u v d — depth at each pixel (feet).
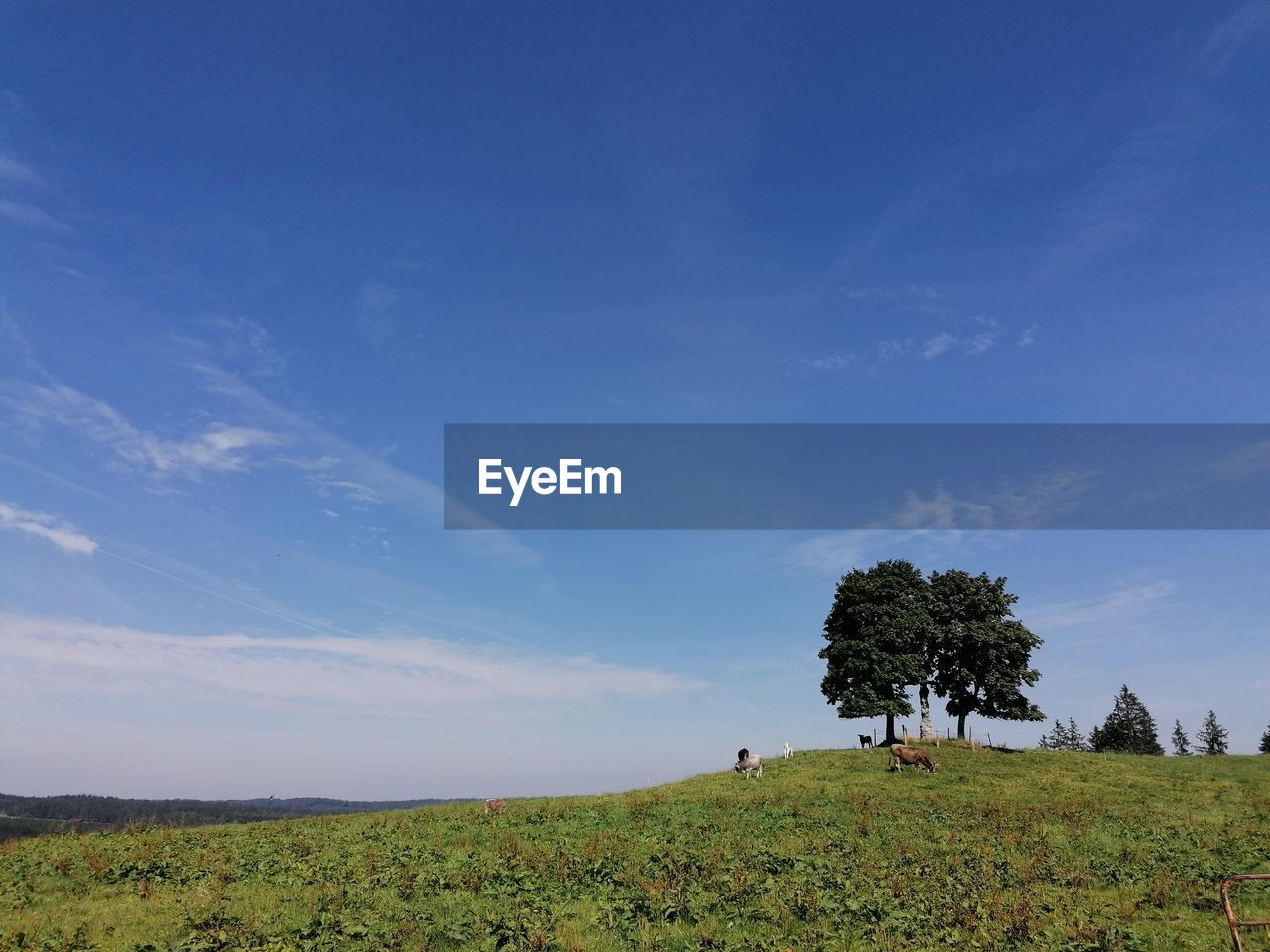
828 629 208.95
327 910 60.34
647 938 53.26
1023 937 52.21
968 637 201.16
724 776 161.48
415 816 119.75
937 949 50.16
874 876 70.23
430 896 65.26
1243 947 49.37
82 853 86.94
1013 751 176.55
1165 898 62.85
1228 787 132.98
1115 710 425.28
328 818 122.62
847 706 196.85
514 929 54.13
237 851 89.20
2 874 75.92
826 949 49.78
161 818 121.70
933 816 106.32
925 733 183.73
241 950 50.29
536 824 107.04
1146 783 138.21
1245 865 75.15
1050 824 99.55
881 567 207.41
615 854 82.17
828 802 119.14
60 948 52.42
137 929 57.00
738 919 57.26
